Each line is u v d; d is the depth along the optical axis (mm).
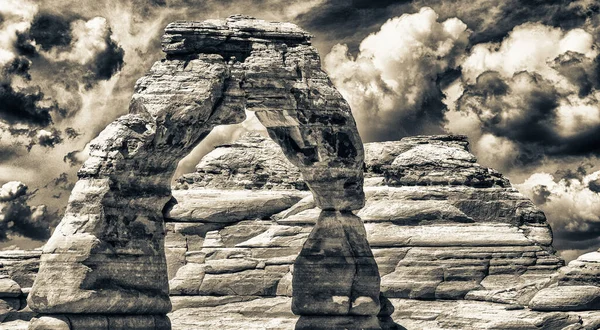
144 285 63656
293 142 69125
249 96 67125
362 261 69188
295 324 72562
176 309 81812
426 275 80688
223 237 83938
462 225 82688
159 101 64500
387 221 82250
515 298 79562
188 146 65500
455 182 84250
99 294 61812
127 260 63125
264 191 86500
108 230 62531
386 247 81562
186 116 64625
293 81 67625
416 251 81250
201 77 65312
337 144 68500
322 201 69500
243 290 82250
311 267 69062
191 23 66062
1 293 77188
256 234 84188
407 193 83062
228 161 88625
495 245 81875
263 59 67062
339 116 68375
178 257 83125
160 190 64938
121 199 63188
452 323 79250
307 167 69000
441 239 81562
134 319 63281
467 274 80875
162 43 66000
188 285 82188
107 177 62719
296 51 68000
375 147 88875
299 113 67750
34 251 80062
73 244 61719
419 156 85312
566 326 77625
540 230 84562
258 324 80875
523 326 77562
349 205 69312
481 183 84625
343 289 68625
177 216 83750
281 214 84688
